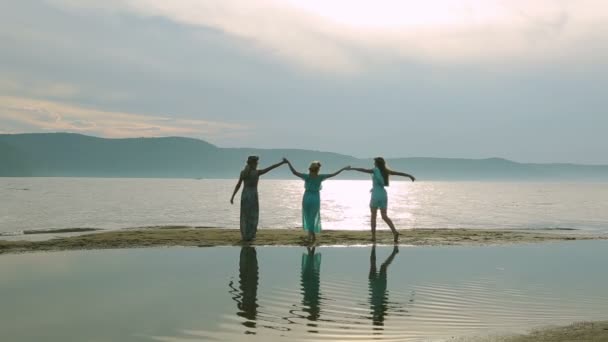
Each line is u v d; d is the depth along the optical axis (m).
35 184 135.00
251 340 5.34
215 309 6.65
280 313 6.49
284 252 12.41
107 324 5.92
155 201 52.34
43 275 9.09
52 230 19.53
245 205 14.33
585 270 10.12
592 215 35.38
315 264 10.53
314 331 5.70
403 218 31.41
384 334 5.62
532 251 13.17
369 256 11.80
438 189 133.12
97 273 9.30
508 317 6.41
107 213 34.41
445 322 6.14
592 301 7.33
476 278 9.11
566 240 15.97
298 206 42.31
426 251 12.87
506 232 17.86
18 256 11.55
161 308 6.69
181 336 5.46
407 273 9.55
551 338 5.40
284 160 14.53
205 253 12.10
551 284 8.62
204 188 109.12
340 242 14.39
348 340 5.40
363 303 7.08
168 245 13.48
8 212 34.28
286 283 8.48
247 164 14.48
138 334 5.53
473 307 6.92
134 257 11.40
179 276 9.05
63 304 6.88
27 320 6.08
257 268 9.98
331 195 81.25
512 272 9.79
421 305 6.99
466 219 31.02
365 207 44.84
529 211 40.12
